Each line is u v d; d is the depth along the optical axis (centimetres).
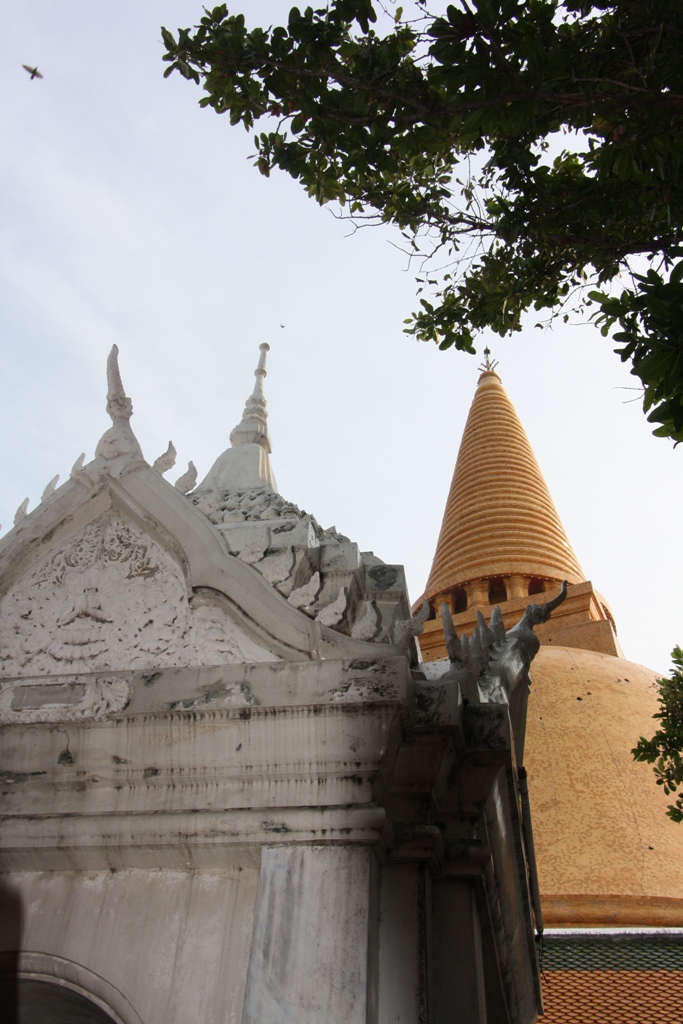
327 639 619
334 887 540
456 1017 570
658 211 870
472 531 3588
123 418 771
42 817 595
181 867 585
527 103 748
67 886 594
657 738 1305
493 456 3956
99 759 599
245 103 895
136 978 548
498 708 622
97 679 626
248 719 589
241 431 1123
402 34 823
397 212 1066
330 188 1000
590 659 2511
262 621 634
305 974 513
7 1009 604
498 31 714
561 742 2167
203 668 617
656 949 1669
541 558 3391
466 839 611
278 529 747
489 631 805
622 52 741
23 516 772
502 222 971
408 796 594
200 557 674
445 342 1155
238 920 557
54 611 684
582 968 1628
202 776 584
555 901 1823
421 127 879
